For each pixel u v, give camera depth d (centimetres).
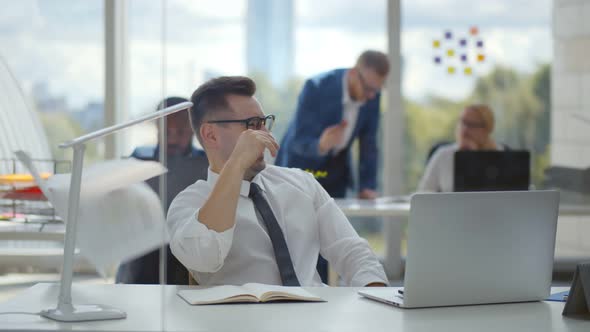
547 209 169
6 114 295
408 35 518
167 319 146
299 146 419
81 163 141
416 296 161
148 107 469
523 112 514
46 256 295
